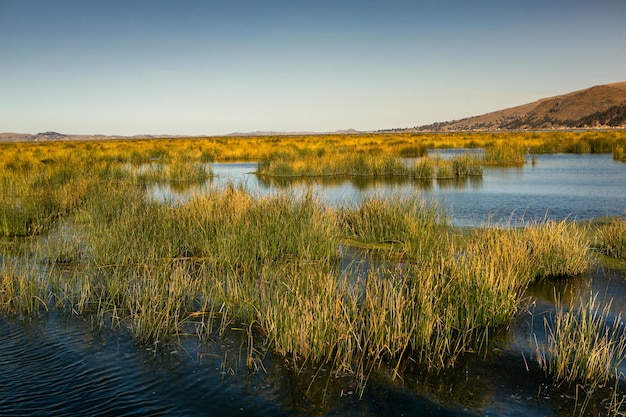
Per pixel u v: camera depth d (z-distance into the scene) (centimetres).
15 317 615
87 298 659
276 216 945
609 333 543
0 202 1197
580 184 1783
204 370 484
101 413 410
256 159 3469
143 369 486
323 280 617
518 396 436
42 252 909
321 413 416
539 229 869
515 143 3778
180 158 3152
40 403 423
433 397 437
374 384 458
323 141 5534
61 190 1504
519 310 624
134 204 1127
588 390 442
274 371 483
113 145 5300
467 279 595
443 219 1129
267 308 571
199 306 645
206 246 888
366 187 1873
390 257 870
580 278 747
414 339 521
